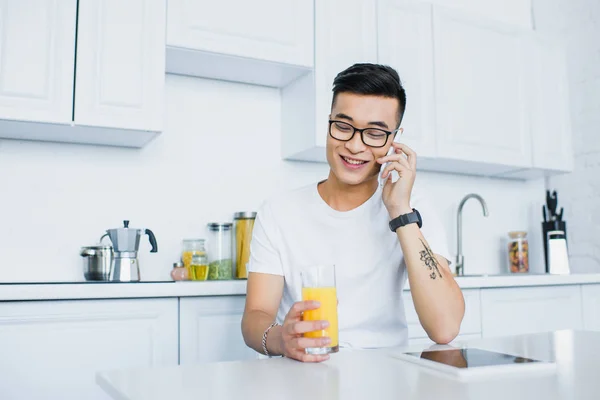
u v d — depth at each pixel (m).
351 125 1.33
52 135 2.26
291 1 2.51
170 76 2.59
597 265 3.23
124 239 2.11
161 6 2.25
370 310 1.45
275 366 0.88
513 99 3.12
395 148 1.42
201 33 2.31
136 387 0.72
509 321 2.60
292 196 1.53
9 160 2.28
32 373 1.76
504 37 3.12
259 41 2.42
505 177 3.47
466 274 3.22
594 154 3.28
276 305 1.46
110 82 2.15
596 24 3.28
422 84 2.80
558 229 3.20
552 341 1.09
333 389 0.70
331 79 2.55
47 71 2.06
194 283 1.99
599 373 0.78
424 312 1.28
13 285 1.74
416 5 2.83
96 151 2.42
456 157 2.87
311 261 1.46
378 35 2.70
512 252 3.28
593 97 3.29
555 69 3.30
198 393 0.69
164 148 2.55
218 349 2.03
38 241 2.29
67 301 1.81
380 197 1.49
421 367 0.85
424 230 1.43
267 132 2.78
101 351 1.85
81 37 2.13
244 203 2.69
